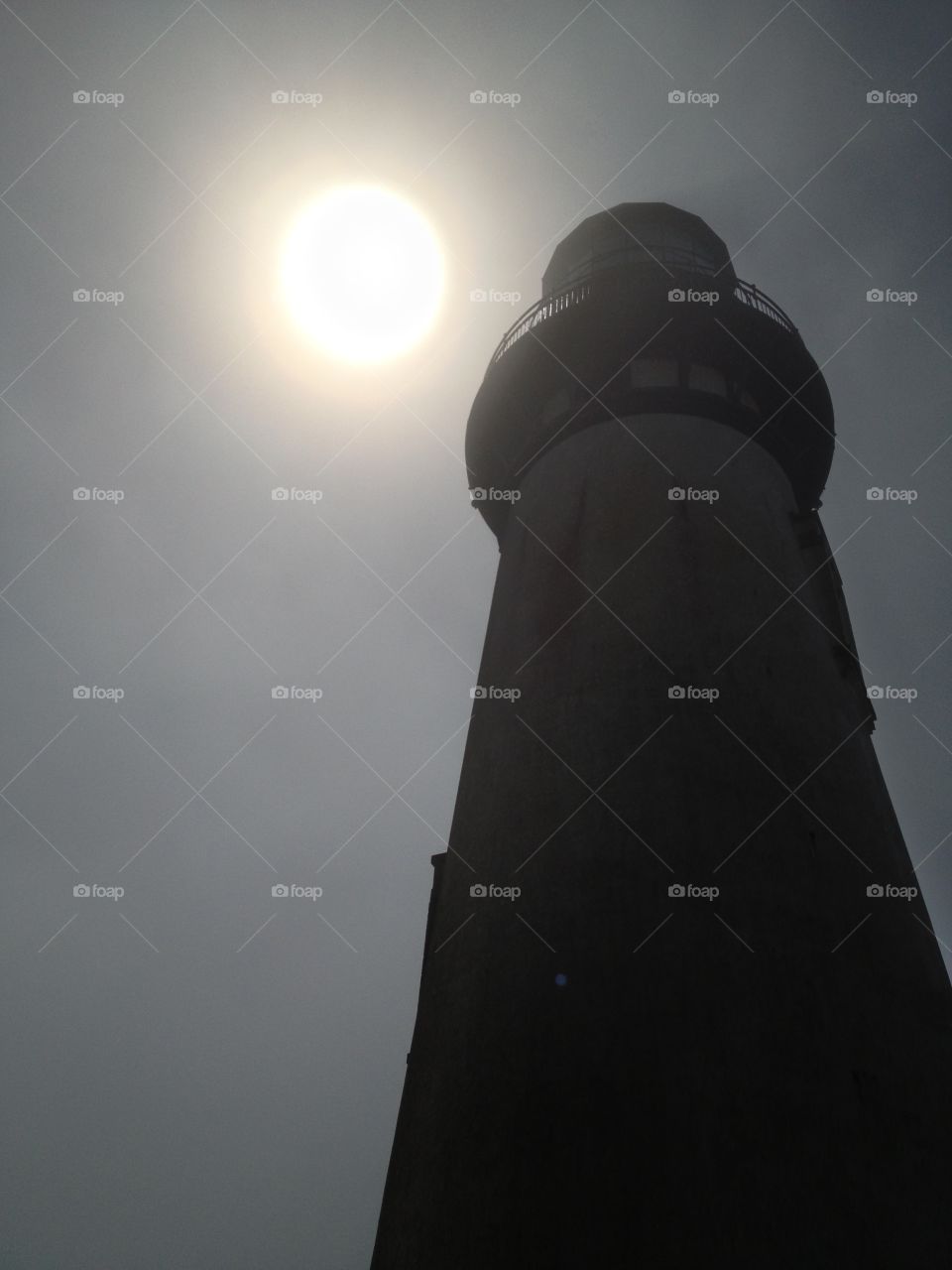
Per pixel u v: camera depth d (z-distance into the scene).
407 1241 10.94
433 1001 13.16
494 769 14.70
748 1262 9.23
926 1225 9.99
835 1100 10.47
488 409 20.53
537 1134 10.41
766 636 14.90
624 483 16.81
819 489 20.88
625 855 12.29
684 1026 10.73
